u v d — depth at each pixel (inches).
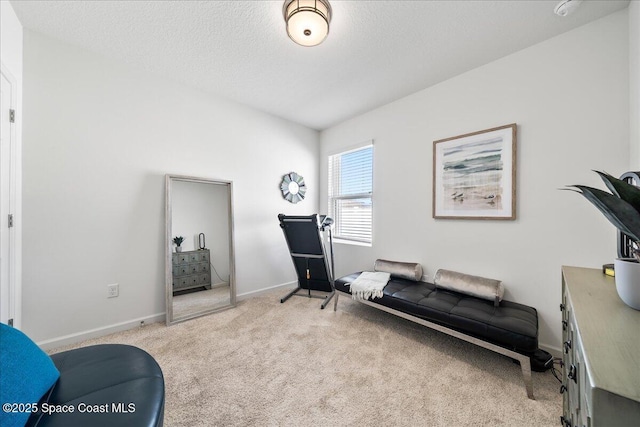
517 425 50.3
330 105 124.2
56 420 28.6
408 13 66.1
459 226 95.3
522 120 79.9
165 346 79.7
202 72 96.7
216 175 116.1
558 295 73.5
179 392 59.4
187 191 106.8
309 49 82.0
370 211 132.6
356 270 136.3
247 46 80.8
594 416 18.0
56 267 78.8
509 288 82.7
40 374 31.4
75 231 82.1
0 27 61.2
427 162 105.4
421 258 107.9
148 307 96.5
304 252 125.6
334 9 64.5
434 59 86.2
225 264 117.1
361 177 137.1
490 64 87.1
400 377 64.7
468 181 91.8
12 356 28.7
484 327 65.5
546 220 75.6
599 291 38.2
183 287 104.6
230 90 110.8
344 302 120.0
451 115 97.7
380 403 56.1
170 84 102.2
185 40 78.3
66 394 32.9
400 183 115.6
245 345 80.3
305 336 86.2
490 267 87.1
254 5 64.4
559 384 62.0
